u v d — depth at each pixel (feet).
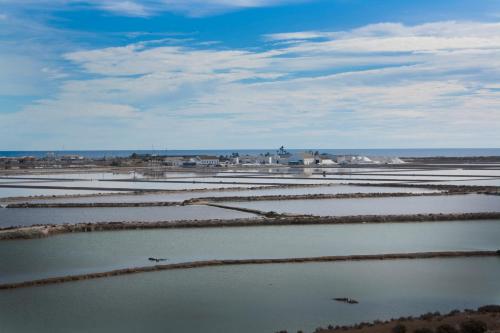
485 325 108.68
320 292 146.00
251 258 180.04
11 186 463.42
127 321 124.88
